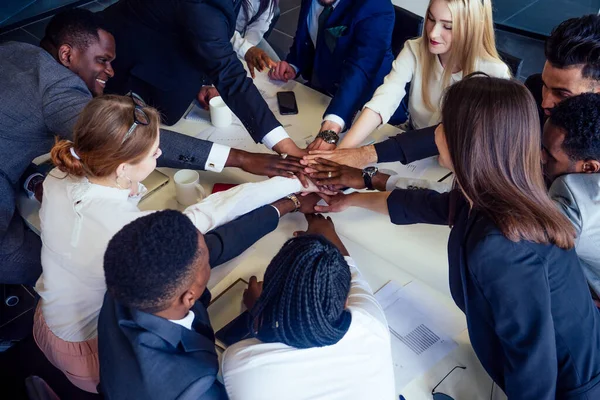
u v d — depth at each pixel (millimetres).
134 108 1172
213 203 1466
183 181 1614
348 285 959
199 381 938
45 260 1233
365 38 2016
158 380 925
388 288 1368
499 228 982
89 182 1210
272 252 1463
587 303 1086
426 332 1270
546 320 989
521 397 1059
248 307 1283
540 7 4293
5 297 2168
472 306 1080
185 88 1931
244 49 2297
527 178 1004
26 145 1574
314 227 1504
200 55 1761
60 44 1571
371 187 1665
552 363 1017
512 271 983
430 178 1744
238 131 1938
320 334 926
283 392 941
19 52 1551
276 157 1681
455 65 1822
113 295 930
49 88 1511
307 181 1637
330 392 942
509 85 1001
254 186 1545
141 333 934
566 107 1197
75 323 1229
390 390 995
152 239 881
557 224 989
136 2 1863
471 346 1247
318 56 2277
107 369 972
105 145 1138
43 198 1253
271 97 2137
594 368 1084
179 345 973
